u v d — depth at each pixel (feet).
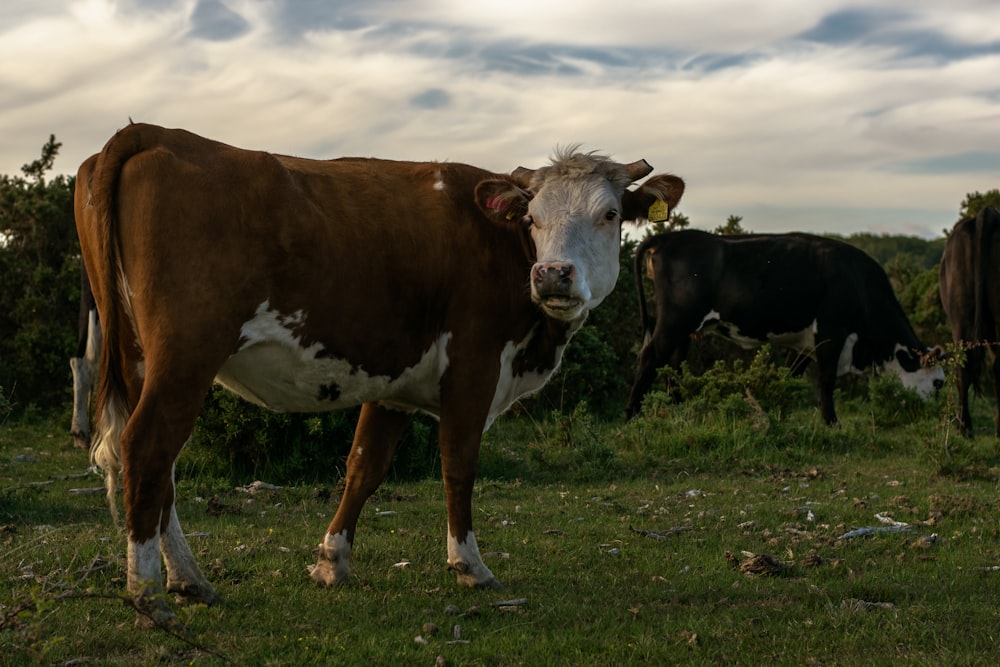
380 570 19.69
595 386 48.55
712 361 57.16
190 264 15.17
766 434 36.14
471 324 18.07
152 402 15.07
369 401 18.11
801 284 45.01
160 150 15.46
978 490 28.60
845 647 15.15
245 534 22.84
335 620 16.26
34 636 13.57
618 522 24.89
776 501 27.50
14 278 50.60
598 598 17.97
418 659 14.47
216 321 15.33
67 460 34.60
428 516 25.43
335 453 31.86
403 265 17.25
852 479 30.66
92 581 17.94
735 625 16.25
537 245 18.04
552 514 25.89
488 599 17.75
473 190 18.53
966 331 40.32
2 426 41.73
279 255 15.87
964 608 17.07
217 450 31.45
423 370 18.11
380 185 17.66
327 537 18.65
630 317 55.57
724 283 45.24
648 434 36.37
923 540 22.09
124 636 14.96
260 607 16.87
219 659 14.16
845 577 19.60
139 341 16.24
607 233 18.31
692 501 27.71
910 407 43.27
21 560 19.02
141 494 15.12
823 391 44.98
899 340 46.16
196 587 16.83
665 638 15.55
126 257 15.49
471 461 18.30
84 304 36.55
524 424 43.24
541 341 19.30
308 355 16.65
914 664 14.30
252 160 16.02
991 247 39.14
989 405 51.19
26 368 46.98
